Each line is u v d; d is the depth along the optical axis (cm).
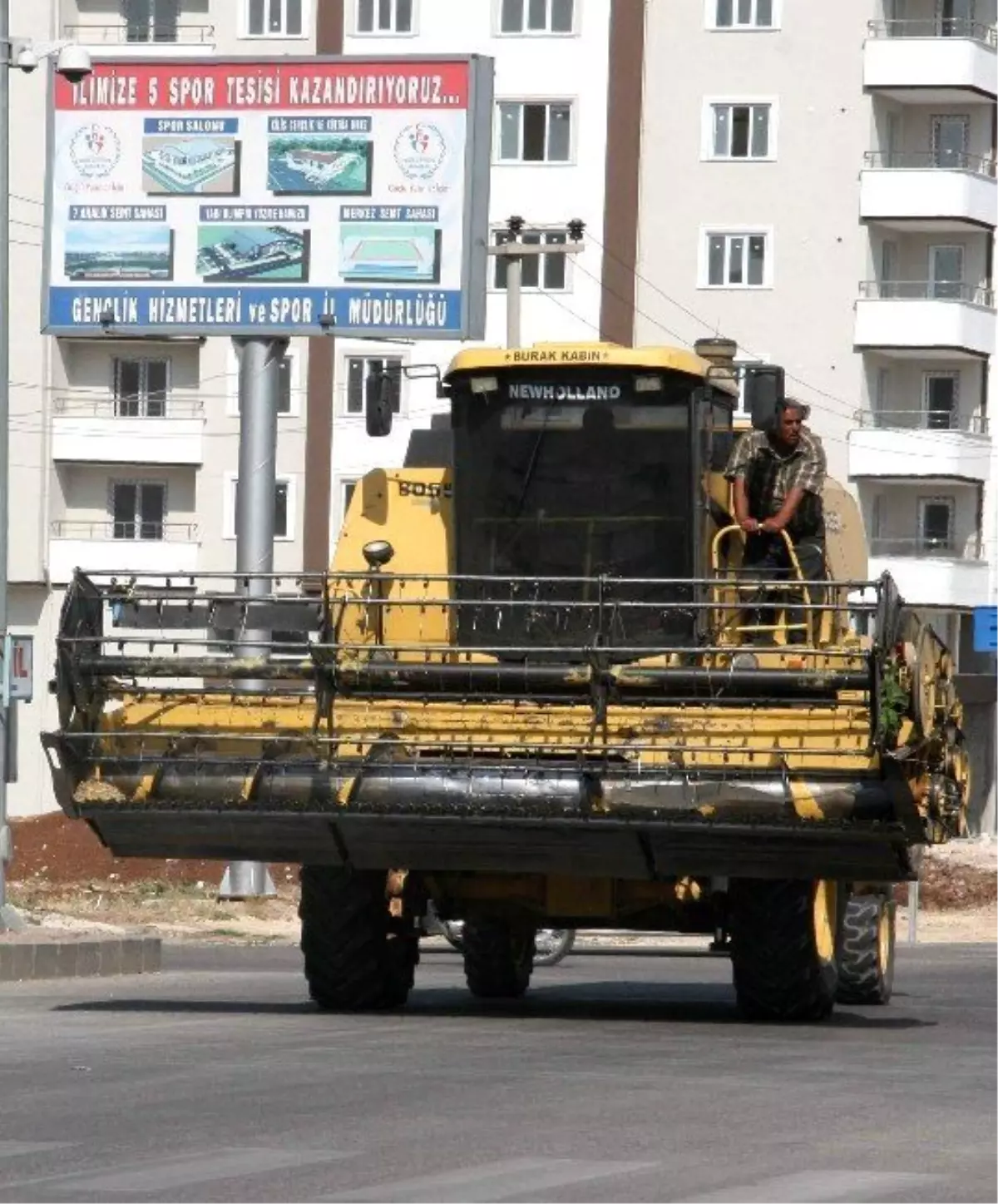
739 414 5059
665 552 4631
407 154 8850
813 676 4003
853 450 15825
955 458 15825
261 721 4238
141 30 16150
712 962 7619
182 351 16162
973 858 13512
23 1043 3847
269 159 8938
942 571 15925
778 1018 4428
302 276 8912
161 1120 2898
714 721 4078
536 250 11444
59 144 9069
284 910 9031
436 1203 2311
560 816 4062
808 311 15738
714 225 15738
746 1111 3038
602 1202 2328
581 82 15712
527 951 5312
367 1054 3666
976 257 16088
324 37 15900
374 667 4172
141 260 9012
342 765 4162
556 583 4491
